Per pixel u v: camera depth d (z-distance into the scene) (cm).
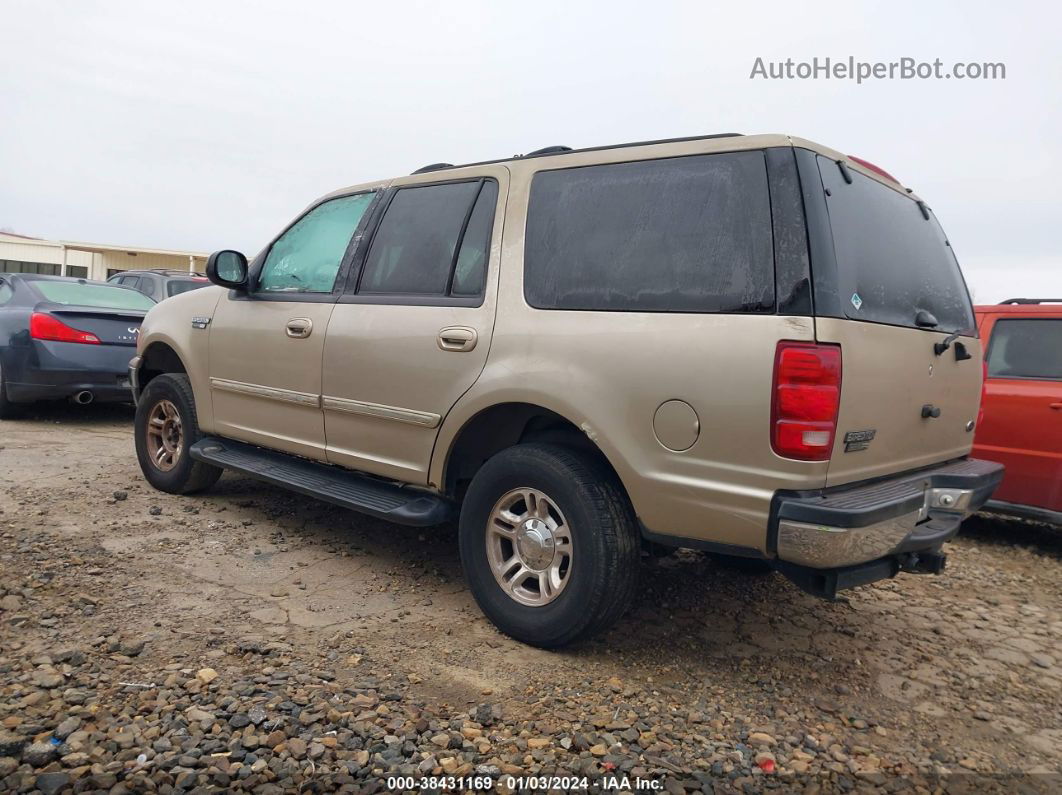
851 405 280
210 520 489
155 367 583
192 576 396
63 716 256
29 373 767
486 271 364
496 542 353
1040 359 559
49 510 484
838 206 300
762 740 279
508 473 338
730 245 294
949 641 389
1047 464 543
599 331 317
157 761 238
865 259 309
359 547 459
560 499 321
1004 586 487
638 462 302
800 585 291
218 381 494
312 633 340
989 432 568
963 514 347
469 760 251
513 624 338
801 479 271
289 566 422
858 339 284
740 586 438
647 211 321
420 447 379
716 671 333
